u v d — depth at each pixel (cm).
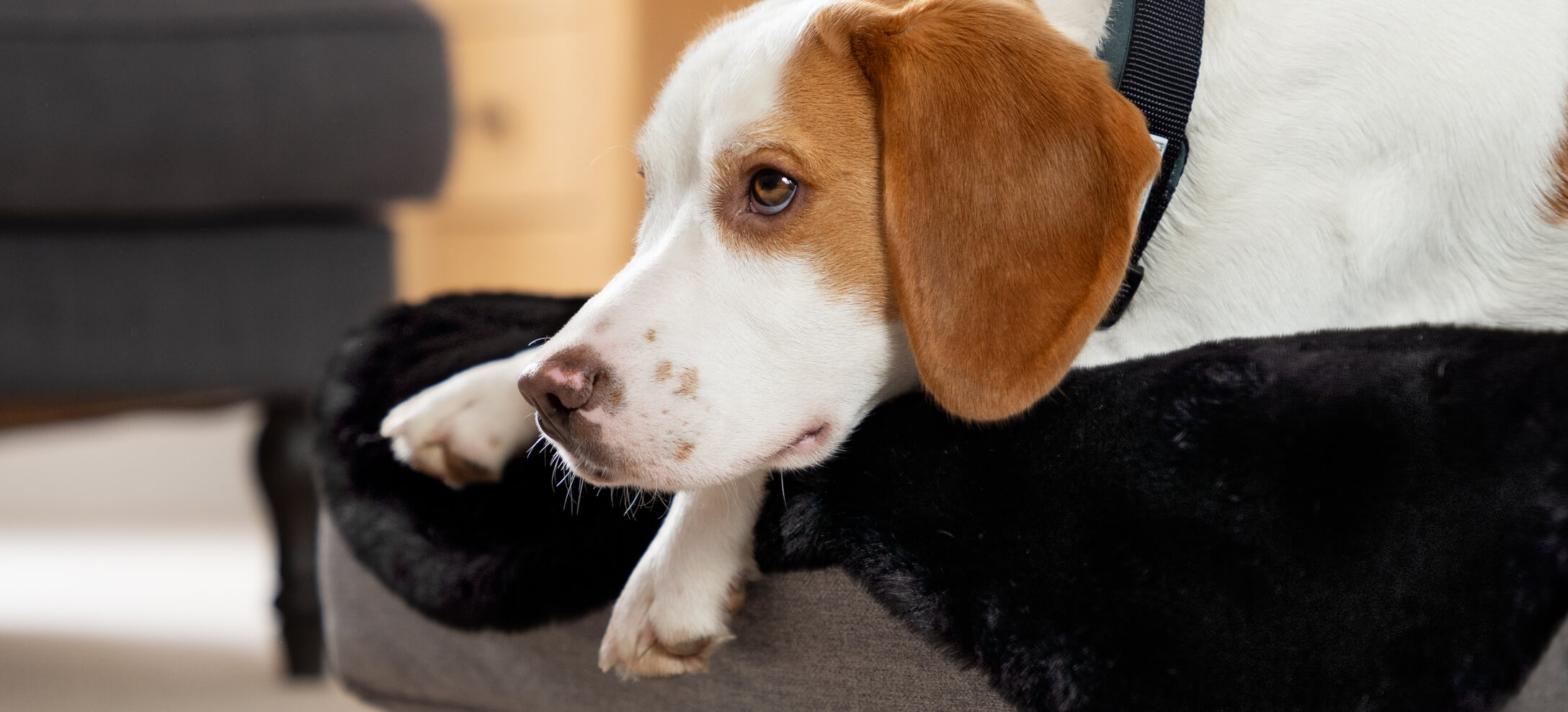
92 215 242
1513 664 112
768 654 126
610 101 399
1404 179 133
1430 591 111
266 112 244
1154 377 115
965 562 112
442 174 261
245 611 277
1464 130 133
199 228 248
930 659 117
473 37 331
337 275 254
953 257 117
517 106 346
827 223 121
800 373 121
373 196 254
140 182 241
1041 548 111
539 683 145
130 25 236
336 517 155
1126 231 113
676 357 117
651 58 399
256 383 250
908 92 116
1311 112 131
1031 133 116
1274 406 111
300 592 231
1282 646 109
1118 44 131
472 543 144
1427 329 123
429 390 151
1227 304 133
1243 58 132
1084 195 115
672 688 135
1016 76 116
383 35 248
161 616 273
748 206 122
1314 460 110
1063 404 116
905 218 116
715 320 119
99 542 340
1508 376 115
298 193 250
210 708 218
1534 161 135
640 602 125
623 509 138
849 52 122
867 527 116
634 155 137
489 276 347
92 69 235
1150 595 108
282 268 250
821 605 122
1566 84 136
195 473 397
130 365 248
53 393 247
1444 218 136
